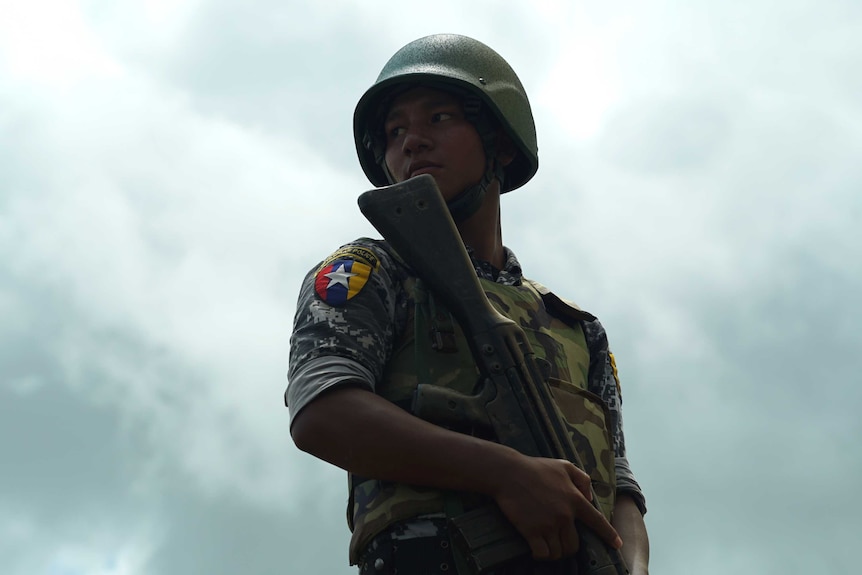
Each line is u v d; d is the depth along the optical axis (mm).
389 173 3457
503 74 3441
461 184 3236
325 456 2627
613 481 3021
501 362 2777
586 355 3305
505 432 2717
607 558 2602
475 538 2553
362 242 3000
